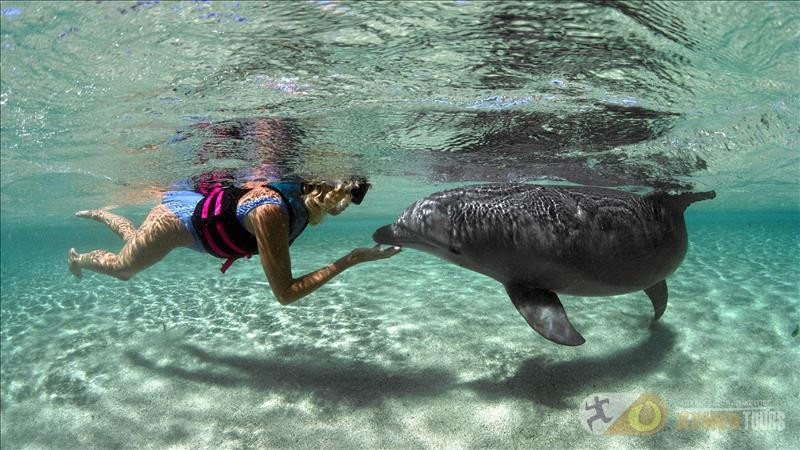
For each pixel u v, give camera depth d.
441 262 4.65
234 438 1.48
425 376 1.82
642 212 1.75
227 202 1.58
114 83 1.78
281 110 2.06
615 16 1.33
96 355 2.23
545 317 1.48
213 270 4.74
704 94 1.92
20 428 1.63
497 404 1.61
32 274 6.28
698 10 1.32
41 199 5.49
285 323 2.56
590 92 1.88
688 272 3.98
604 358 1.96
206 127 2.29
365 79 1.75
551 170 3.49
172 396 1.76
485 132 2.45
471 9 1.31
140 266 1.87
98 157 2.93
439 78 1.74
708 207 10.24
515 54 1.56
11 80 1.76
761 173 4.32
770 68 1.67
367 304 2.88
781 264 4.47
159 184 3.72
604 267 1.65
